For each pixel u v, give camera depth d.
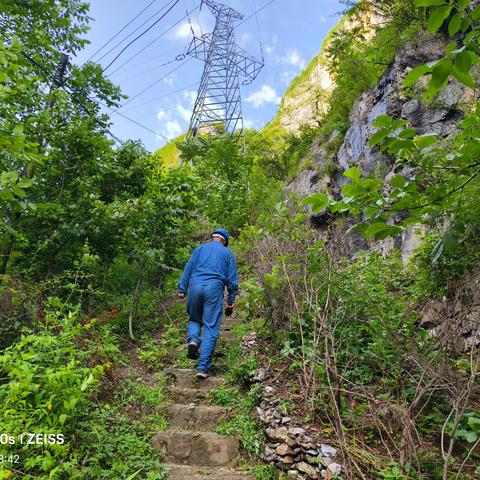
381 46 8.69
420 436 3.01
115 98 9.52
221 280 4.77
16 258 5.89
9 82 4.95
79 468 2.87
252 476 2.98
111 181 7.05
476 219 2.90
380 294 3.95
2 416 2.88
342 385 3.35
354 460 2.77
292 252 4.51
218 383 4.26
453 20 1.47
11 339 4.31
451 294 3.65
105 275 6.28
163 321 6.16
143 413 3.71
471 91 5.90
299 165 10.89
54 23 8.29
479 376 2.99
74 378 3.09
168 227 6.35
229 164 14.14
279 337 4.25
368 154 7.37
